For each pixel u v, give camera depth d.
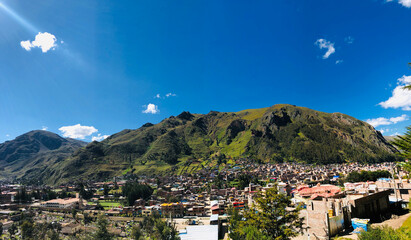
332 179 181.00
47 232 115.25
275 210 32.81
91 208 184.00
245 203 131.00
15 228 126.25
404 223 29.38
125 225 132.88
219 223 98.31
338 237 28.31
